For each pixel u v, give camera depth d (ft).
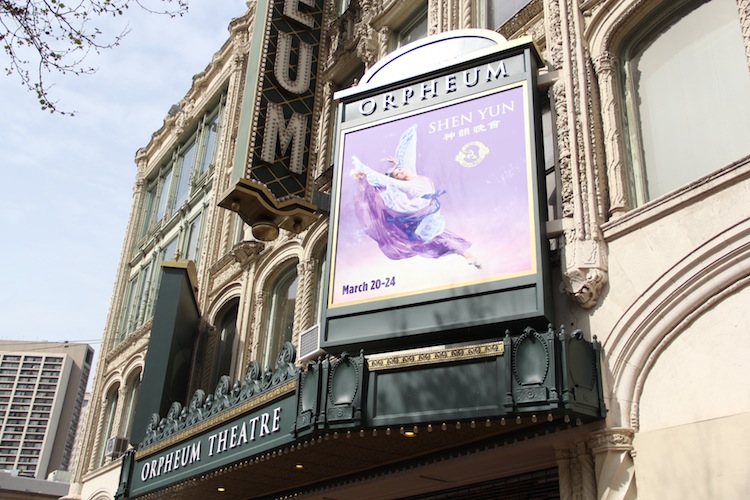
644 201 31.48
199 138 86.48
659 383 27.43
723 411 25.30
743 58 29.73
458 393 27.78
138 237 97.96
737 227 26.32
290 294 56.29
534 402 26.17
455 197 33.50
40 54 26.14
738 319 25.90
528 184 31.78
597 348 28.60
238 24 79.71
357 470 38.42
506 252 31.09
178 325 60.44
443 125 35.50
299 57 48.67
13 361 382.83
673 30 32.99
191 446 42.01
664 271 28.09
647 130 32.60
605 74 33.94
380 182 35.96
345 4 64.85
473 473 34.37
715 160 29.58
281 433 33.55
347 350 33.94
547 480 32.04
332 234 36.04
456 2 46.65
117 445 73.92
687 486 25.17
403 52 39.09
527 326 30.04
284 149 44.91
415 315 32.17
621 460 26.86
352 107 39.17
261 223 42.57
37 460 358.23
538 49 38.96
